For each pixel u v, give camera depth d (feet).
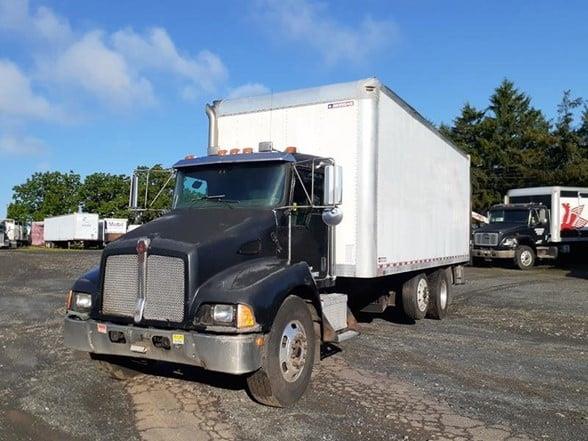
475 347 28.19
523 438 15.78
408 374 22.39
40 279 61.72
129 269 17.39
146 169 23.98
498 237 82.23
